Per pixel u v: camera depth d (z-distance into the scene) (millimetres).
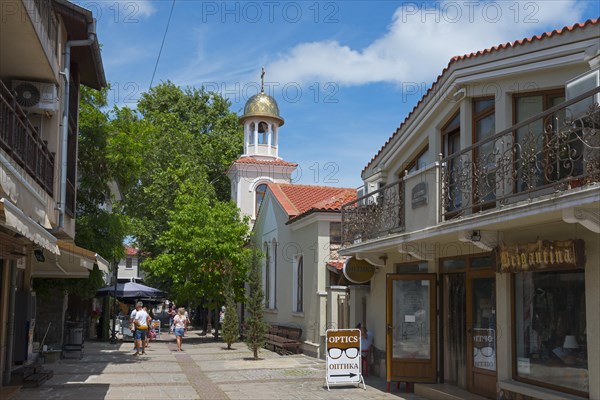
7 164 7527
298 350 22078
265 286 28297
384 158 16688
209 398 12594
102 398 12570
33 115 13219
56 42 13078
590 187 7039
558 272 9406
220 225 28234
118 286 30828
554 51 9875
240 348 25203
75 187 15695
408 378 13102
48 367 18031
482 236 10125
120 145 21484
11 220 7609
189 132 43406
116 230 21469
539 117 8031
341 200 21094
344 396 12797
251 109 38750
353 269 16266
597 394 8281
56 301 21938
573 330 9031
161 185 38812
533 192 8953
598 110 7242
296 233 23344
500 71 10766
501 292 10625
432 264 13453
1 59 11867
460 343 12500
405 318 13352
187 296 28188
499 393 10391
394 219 13250
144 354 22422
